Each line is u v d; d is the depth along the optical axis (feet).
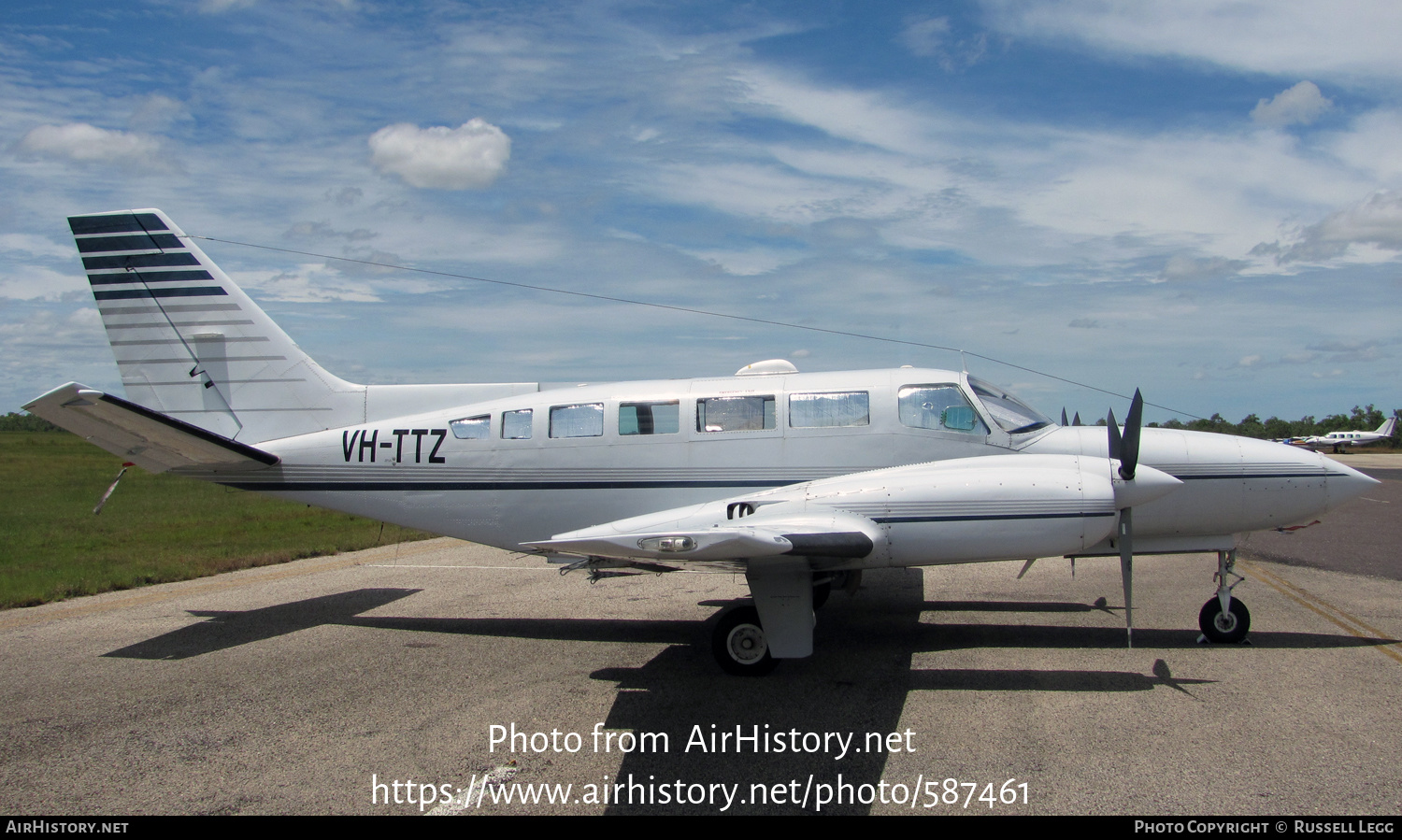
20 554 43.57
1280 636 23.65
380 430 27.78
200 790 15.21
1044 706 18.45
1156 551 23.99
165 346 29.55
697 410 25.66
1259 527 23.38
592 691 20.47
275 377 29.22
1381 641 22.98
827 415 25.00
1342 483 22.97
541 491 26.45
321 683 21.42
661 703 19.54
